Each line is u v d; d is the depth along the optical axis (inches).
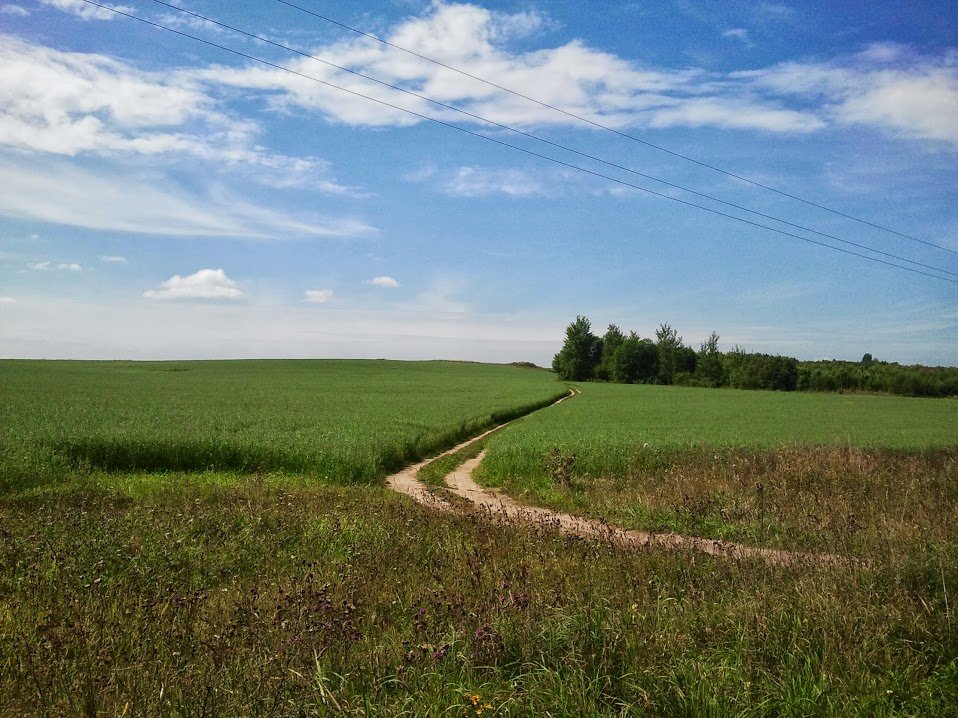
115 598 289.6
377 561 372.5
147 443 855.1
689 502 602.9
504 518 522.9
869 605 276.7
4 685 204.1
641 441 1004.6
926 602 289.0
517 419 1811.0
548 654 225.1
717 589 316.2
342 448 901.2
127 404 1647.4
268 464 854.5
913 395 3875.5
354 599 291.6
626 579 330.0
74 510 484.1
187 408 1565.0
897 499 611.8
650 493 676.7
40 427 996.6
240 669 210.4
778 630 254.4
